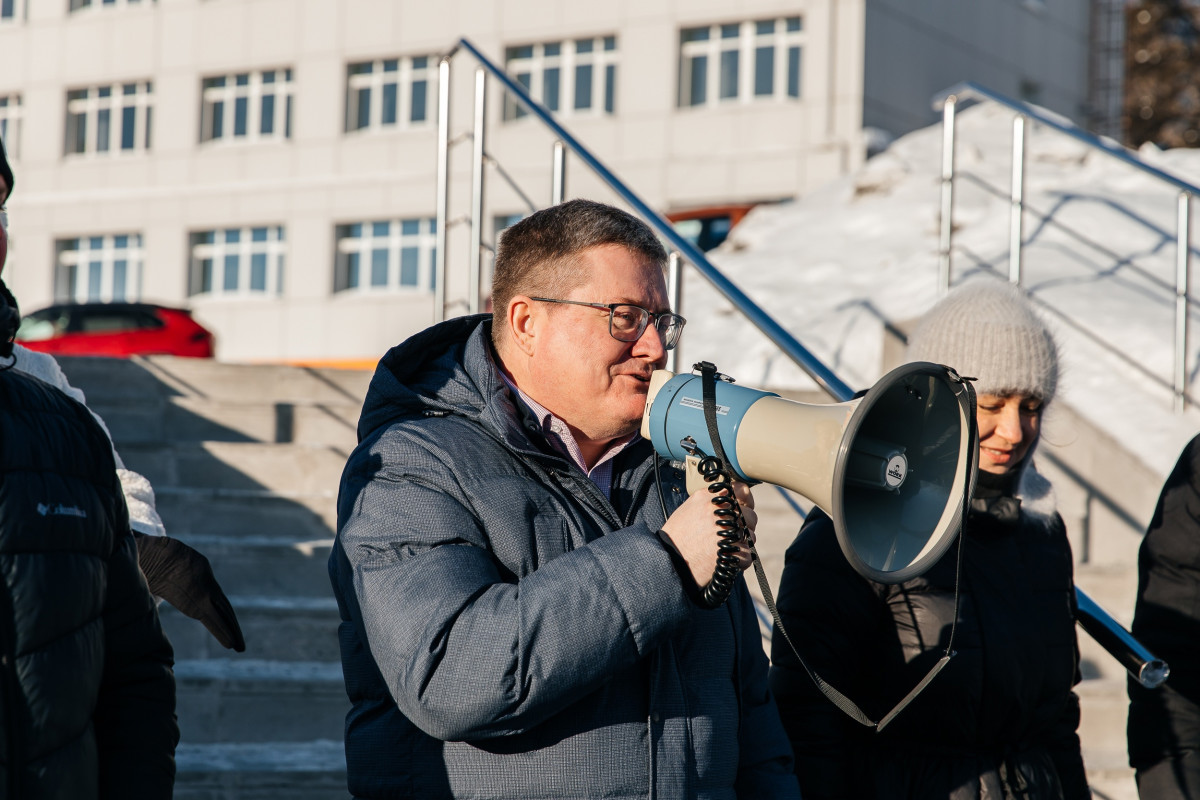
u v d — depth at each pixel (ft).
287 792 9.61
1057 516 6.96
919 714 6.36
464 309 15.78
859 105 60.08
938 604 6.35
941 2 66.49
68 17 76.23
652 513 5.73
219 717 10.60
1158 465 15.06
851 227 27.86
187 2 73.41
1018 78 73.97
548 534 5.28
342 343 68.59
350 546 5.17
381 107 69.87
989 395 6.62
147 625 5.39
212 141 73.41
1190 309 20.07
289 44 71.05
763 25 62.49
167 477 14.39
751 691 5.90
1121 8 81.56
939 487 4.97
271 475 14.53
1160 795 6.86
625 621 4.74
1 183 5.07
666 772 5.10
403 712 4.91
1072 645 6.72
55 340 43.24
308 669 11.09
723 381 5.23
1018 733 6.44
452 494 5.23
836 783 6.29
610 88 65.31
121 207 73.77
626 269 5.41
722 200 61.93
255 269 71.72
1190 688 6.82
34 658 4.52
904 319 18.30
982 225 25.72
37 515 4.63
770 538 13.92
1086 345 18.61
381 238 69.36
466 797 5.03
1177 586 6.90
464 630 4.73
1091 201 25.72
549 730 5.02
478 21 67.21
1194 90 84.17
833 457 4.56
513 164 65.46
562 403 5.49
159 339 43.39
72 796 4.66
